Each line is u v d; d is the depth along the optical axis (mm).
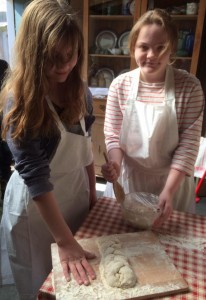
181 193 1192
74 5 2104
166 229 852
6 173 2092
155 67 961
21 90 722
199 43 1975
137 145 1098
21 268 1050
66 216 1024
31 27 678
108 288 598
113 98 1131
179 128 1052
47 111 778
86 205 1107
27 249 1014
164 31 902
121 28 2223
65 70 733
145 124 1053
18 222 966
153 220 826
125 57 2281
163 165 1126
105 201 1006
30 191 711
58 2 706
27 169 711
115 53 2242
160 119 1026
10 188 1000
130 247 735
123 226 861
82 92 902
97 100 2232
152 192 1192
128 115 1087
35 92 709
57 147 866
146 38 913
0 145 1960
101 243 741
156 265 672
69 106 882
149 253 715
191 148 992
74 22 695
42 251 1021
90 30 2221
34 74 698
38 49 678
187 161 979
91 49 2293
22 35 699
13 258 1043
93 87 2408
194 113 1003
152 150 1077
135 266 666
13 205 971
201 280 649
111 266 643
